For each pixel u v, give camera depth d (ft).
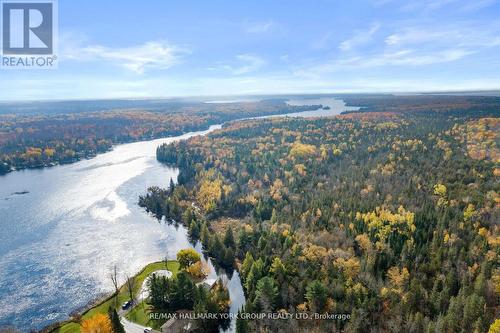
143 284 404.57
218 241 469.57
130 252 494.18
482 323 281.95
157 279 372.99
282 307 340.80
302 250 421.18
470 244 409.69
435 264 374.84
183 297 357.61
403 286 353.31
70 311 373.20
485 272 347.77
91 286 414.82
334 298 337.72
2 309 377.50
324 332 302.45
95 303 381.40
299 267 392.06
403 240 431.43
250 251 446.19
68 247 506.07
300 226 512.22
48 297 396.57
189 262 435.12
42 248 502.38
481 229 439.22
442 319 284.00
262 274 385.50
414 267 381.19
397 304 321.32
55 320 360.89
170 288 363.56
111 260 472.03
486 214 489.67
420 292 323.98
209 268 452.35
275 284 357.41
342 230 478.18
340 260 384.47
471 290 326.85
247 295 381.19
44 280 427.74
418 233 437.17
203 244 506.89
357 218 494.59
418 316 289.74
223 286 394.73
